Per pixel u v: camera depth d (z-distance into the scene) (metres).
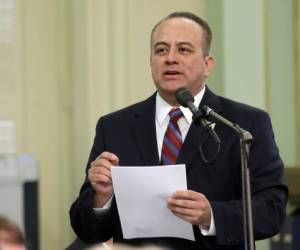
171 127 6.10
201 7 10.54
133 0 10.33
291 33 10.78
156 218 5.70
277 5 10.80
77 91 10.47
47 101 10.64
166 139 6.07
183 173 5.52
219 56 10.38
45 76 10.63
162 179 5.54
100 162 5.79
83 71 10.36
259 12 10.35
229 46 10.32
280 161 6.17
